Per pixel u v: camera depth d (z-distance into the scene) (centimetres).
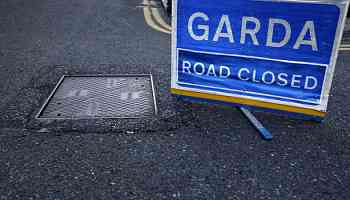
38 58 512
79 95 393
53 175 265
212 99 380
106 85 420
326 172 275
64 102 376
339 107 383
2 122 332
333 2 305
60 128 325
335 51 318
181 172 271
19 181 257
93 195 245
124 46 580
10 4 892
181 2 358
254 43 345
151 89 413
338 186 260
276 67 344
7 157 284
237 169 276
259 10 332
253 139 319
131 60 510
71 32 659
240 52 353
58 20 747
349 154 299
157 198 244
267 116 360
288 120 353
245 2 334
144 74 456
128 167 276
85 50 554
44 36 630
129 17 795
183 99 392
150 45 590
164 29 705
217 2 344
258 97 361
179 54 377
